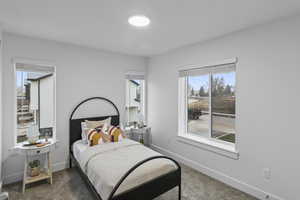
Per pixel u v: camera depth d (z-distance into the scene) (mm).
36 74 2887
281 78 1999
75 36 2670
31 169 2535
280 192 2020
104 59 3541
